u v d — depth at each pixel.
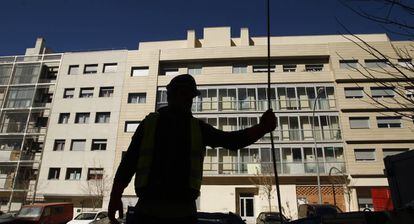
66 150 36.59
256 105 36.16
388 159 6.29
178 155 1.50
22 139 38.44
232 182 32.94
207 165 33.50
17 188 36.41
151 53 39.12
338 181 31.73
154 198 1.41
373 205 30.23
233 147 1.66
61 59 40.94
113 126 36.75
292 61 38.22
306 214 19.03
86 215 22.39
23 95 40.75
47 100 40.75
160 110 1.68
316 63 37.97
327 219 4.92
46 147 37.06
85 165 35.69
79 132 37.06
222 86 37.31
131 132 36.41
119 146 35.94
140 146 1.56
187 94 1.70
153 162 1.48
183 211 1.41
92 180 34.97
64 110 38.38
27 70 41.97
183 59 38.50
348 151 32.72
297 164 32.66
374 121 33.41
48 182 35.59
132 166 1.60
